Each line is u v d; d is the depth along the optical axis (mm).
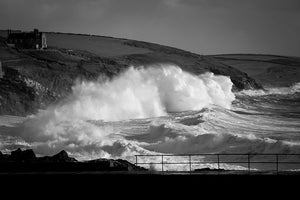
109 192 56188
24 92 173750
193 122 122438
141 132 117062
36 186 57156
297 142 92125
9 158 72500
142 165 83250
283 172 56938
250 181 53500
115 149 100250
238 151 92625
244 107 177500
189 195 54688
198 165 80938
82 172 59562
